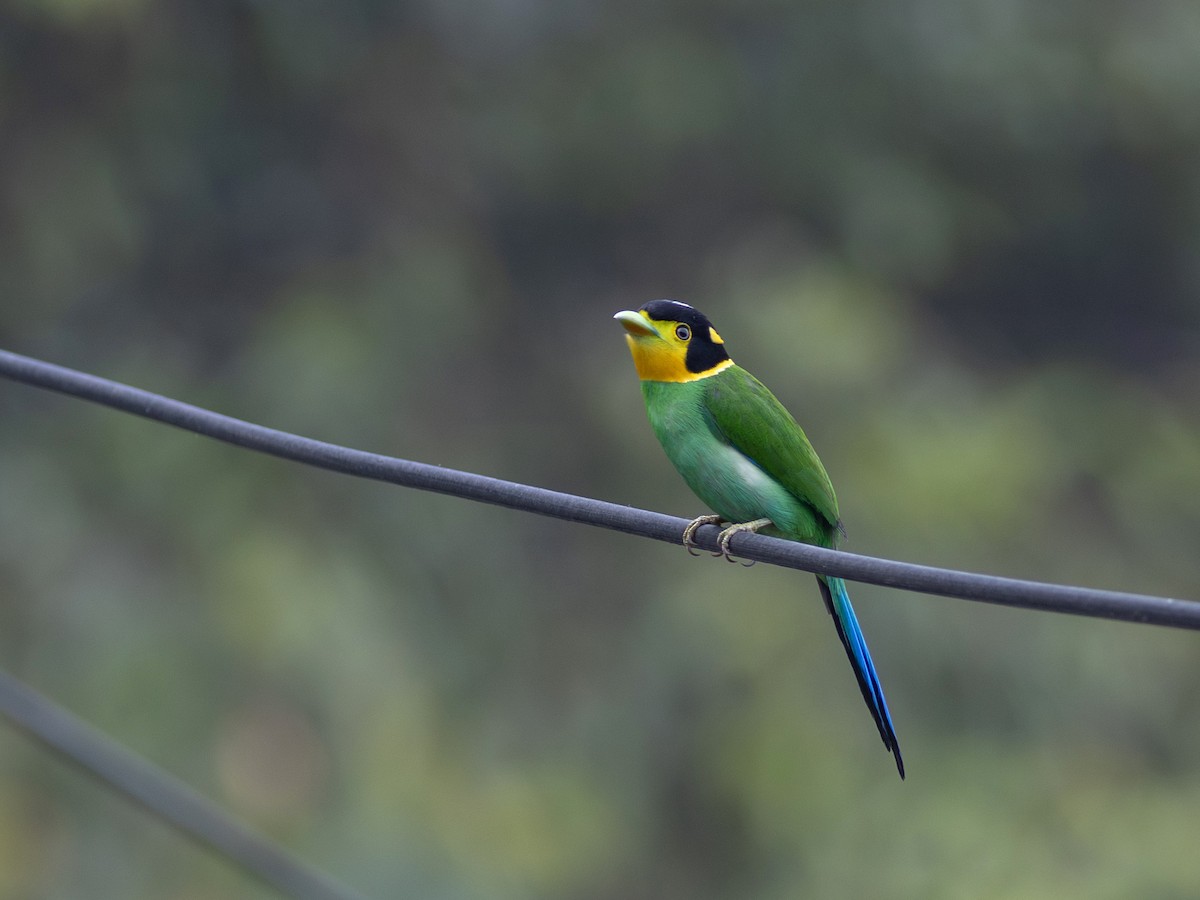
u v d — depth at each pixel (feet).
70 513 49.21
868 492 52.06
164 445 50.14
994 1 59.26
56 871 43.98
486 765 51.08
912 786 50.42
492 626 53.42
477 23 57.11
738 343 54.19
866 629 51.72
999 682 52.90
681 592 52.60
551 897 50.29
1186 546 64.18
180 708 47.01
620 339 58.18
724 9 58.54
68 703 46.91
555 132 57.93
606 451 57.31
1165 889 50.90
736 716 51.31
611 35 57.77
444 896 46.85
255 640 47.67
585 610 54.90
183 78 53.06
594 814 51.67
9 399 50.39
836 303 54.44
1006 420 59.11
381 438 52.65
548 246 59.93
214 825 23.47
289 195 55.83
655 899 52.34
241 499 49.98
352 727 48.01
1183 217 65.77
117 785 23.63
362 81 56.49
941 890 48.60
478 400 56.80
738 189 60.03
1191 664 56.54
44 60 51.16
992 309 66.54
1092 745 53.78
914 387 56.95
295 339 52.26
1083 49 61.00
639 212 60.03
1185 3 62.34
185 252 54.08
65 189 51.01
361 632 49.08
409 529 52.49
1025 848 49.60
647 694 52.90
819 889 49.03
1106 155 64.34
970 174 62.44
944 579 12.70
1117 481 64.34
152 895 44.68
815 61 59.11
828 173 59.57
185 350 53.52
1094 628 54.70
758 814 50.34
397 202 56.95
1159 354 67.67
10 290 51.01
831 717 50.67
